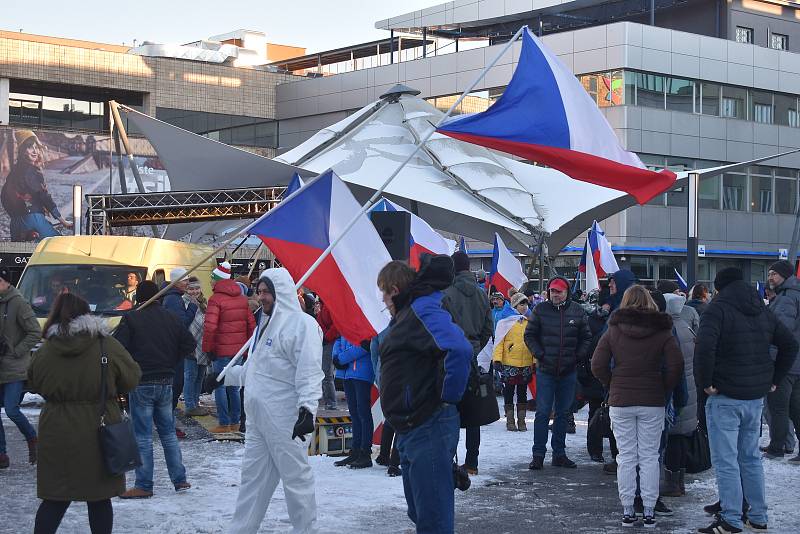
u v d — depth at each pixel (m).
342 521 7.89
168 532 7.47
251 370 6.82
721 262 48.97
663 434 8.66
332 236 8.70
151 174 48.84
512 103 10.09
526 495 9.09
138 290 9.04
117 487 6.46
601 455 10.87
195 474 9.84
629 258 45.94
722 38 50.84
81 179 46.72
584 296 16.25
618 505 8.70
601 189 25.59
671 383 7.86
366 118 25.72
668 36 46.59
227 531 6.88
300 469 6.76
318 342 6.69
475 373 6.35
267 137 58.34
